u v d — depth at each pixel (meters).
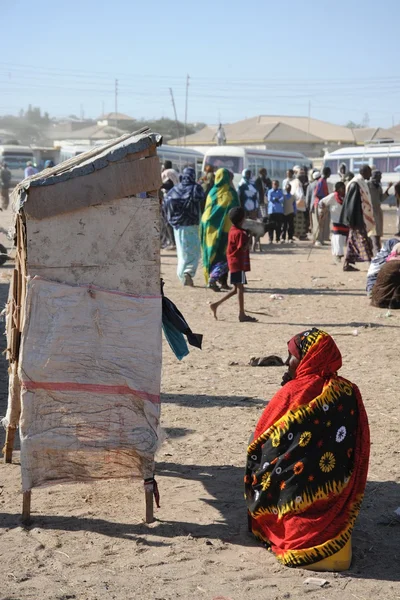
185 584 4.35
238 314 12.78
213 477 5.95
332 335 11.16
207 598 4.20
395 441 6.72
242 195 23.02
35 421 5.00
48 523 5.11
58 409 5.02
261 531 4.86
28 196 4.89
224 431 6.99
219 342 10.70
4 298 13.70
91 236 5.02
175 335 5.62
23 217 5.07
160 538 4.92
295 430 4.62
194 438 6.80
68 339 4.98
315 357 4.68
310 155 86.44
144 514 5.29
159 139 4.96
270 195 25.47
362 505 5.44
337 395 4.64
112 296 5.03
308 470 4.59
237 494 5.64
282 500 4.63
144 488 5.23
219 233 14.79
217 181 14.82
